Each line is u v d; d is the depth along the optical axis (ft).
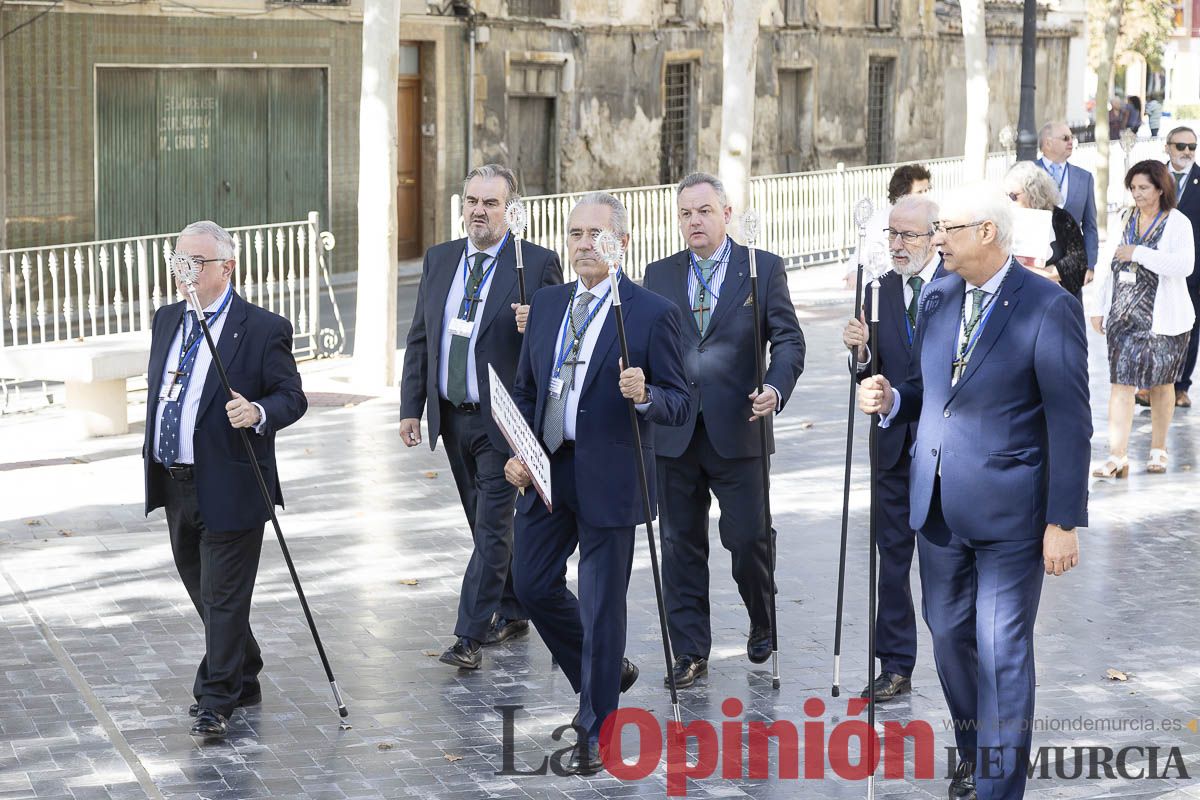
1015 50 128.88
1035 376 17.34
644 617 25.30
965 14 77.77
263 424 20.11
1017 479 17.39
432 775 19.13
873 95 112.47
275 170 69.15
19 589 26.40
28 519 30.71
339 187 72.23
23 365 37.68
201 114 65.46
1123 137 67.26
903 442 21.39
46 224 59.36
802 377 46.73
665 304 19.90
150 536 29.60
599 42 84.69
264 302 60.44
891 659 21.94
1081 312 17.33
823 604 25.86
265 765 19.40
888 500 21.65
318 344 51.93
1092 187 36.37
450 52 76.38
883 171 77.41
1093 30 144.66
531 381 20.65
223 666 20.40
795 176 71.15
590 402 19.67
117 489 33.14
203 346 20.44
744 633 24.53
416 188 76.79
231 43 66.08
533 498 20.16
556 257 23.65
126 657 23.25
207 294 20.54
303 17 69.21
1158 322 33.65
